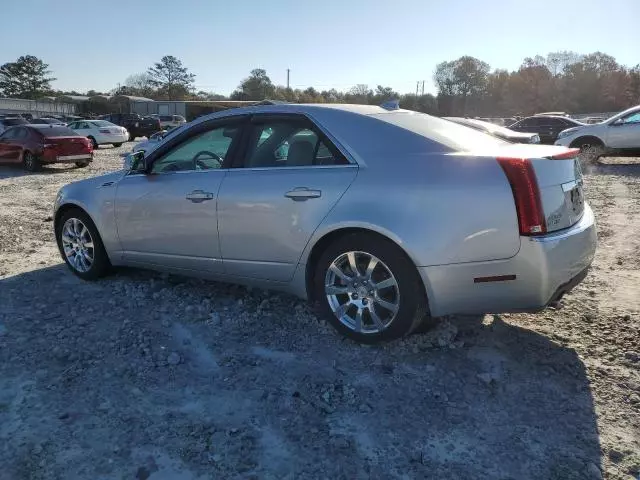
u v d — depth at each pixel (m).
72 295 4.82
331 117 3.91
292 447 2.78
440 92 96.25
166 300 4.66
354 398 3.20
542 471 2.62
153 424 2.94
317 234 3.73
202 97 102.69
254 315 4.32
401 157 3.59
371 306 3.69
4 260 5.99
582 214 3.78
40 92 106.00
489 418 3.02
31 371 3.48
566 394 3.25
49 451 2.72
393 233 3.43
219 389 3.29
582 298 4.77
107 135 26.89
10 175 15.61
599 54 92.50
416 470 2.62
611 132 15.84
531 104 91.56
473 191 3.32
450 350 3.77
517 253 3.29
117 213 4.82
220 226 4.19
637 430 2.92
